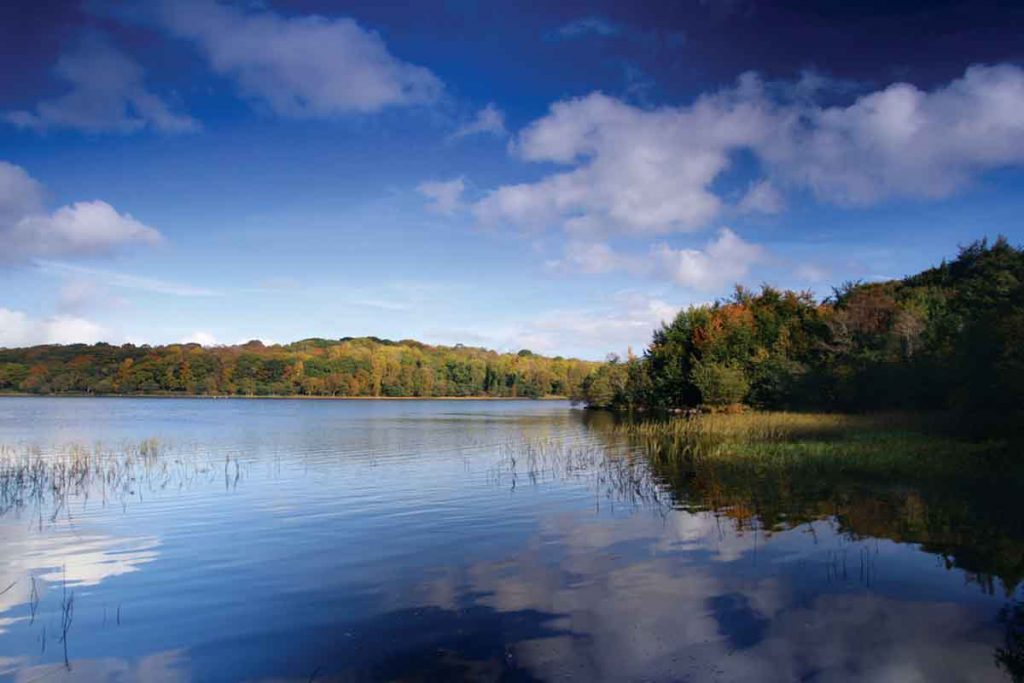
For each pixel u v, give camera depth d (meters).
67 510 21.75
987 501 19.47
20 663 10.11
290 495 24.12
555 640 10.48
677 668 9.47
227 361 171.75
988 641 10.17
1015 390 28.86
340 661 9.95
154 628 11.37
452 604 12.20
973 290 42.28
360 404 146.38
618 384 96.06
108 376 161.38
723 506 20.14
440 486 25.64
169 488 25.98
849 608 11.55
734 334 71.38
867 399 49.12
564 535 17.17
